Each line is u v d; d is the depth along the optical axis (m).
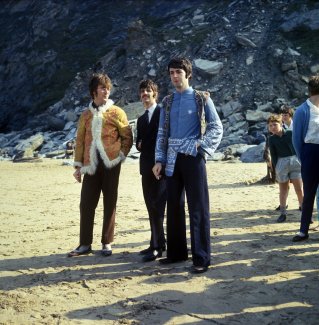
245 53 39.38
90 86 5.52
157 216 5.19
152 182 5.21
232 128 32.03
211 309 3.65
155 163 4.89
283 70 36.72
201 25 45.56
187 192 4.66
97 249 5.73
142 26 46.34
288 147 6.91
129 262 5.09
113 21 58.22
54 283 4.44
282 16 43.09
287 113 7.09
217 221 7.21
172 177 4.83
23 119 50.41
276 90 35.72
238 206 8.76
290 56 37.75
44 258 5.36
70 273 4.74
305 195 5.63
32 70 55.56
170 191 4.88
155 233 5.19
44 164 23.38
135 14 57.72
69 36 58.31
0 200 10.55
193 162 4.62
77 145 5.54
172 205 4.90
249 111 32.91
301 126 5.45
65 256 5.43
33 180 15.38
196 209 4.60
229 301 3.80
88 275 4.65
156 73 41.66
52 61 55.25
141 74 42.31
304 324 3.32
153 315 3.57
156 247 5.18
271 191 10.87
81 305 3.84
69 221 7.79
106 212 5.43
